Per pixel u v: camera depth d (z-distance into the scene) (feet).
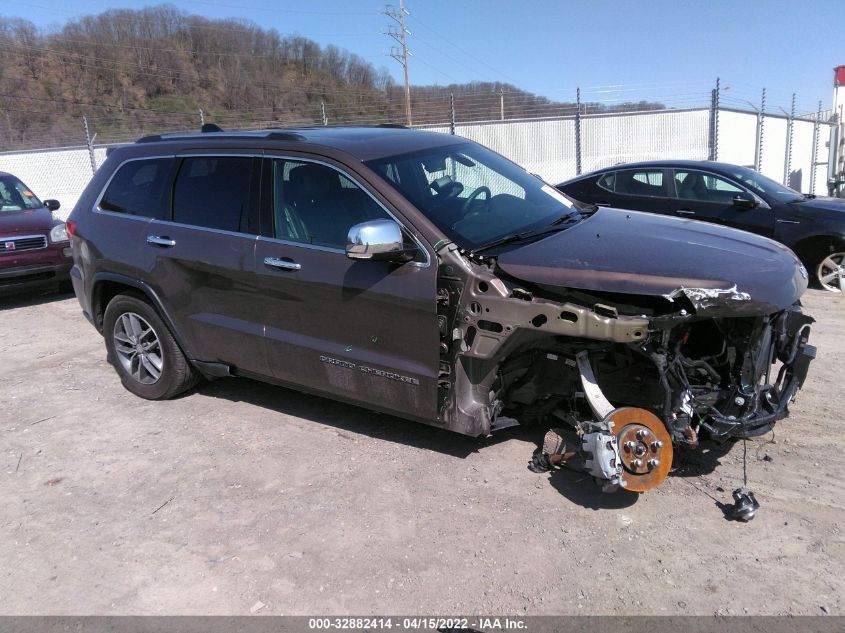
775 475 11.48
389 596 9.18
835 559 9.37
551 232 12.18
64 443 14.11
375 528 10.68
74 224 16.49
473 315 10.80
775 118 65.62
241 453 13.34
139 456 13.42
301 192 12.71
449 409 11.54
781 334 10.91
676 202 27.55
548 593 9.07
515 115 65.51
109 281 15.83
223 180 13.87
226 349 14.14
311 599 9.19
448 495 11.47
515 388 11.85
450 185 12.83
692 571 9.32
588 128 63.41
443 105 66.59
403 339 11.53
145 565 10.06
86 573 9.94
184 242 14.14
